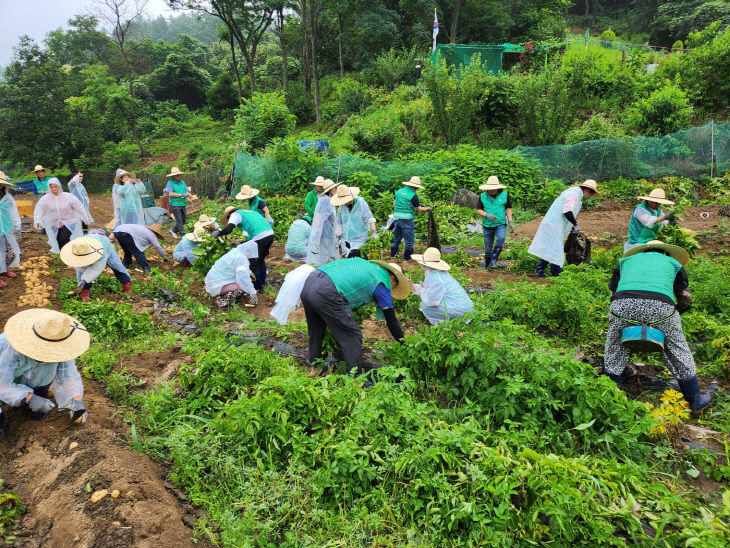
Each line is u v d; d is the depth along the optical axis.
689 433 4.21
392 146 21.42
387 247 11.04
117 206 10.21
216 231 7.84
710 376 5.19
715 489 3.59
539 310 6.13
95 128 41.62
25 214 14.59
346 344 4.65
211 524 3.09
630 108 20.94
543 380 4.01
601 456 3.77
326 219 7.64
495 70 28.39
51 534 3.04
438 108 21.73
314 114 40.84
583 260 8.30
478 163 16.59
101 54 60.44
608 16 54.09
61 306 6.67
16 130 37.66
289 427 3.66
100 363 4.89
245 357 4.60
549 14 41.53
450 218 13.62
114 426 4.00
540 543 2.92
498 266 9.41
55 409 4.08
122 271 7.21
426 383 4.62
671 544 2.95
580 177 18.09
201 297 7.60
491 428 4.02
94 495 3.14
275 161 17.27
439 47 28.25
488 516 2.99
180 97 63.84
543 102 20.25
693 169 17.36
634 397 4.91
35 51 38.94
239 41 43.03
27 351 3.60
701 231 11.74
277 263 9.93
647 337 4.43
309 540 2.94
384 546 2.95
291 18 47.12
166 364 5.09
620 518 3.10
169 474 3.54
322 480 3.27
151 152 46.62
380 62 33.88
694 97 20.84
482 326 5.02
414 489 3.16
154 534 2.91
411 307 6.69
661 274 4.59
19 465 3.61
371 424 3.55
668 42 44.91
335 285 4.57
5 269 7.77
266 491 3.25
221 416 3.95
